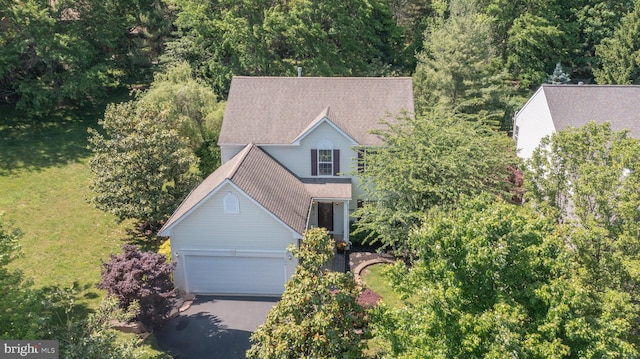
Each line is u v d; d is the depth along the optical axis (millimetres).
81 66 39500
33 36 37125
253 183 22859
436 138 22438
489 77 38156
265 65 39625
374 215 22969
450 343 12359
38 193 30672
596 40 48719
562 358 12102
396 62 48500
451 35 37844
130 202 25734
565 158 17453
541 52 48156
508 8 47156
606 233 14555
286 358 13242
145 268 19609
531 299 12281
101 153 26891
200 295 23547
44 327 14992
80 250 25859
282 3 41531
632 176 15633
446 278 12766
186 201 24188
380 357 14320
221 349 19625
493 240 12859
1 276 15602
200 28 39406
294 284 14398
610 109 26859
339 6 41781
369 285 23406
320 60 40156
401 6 51250
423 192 21219
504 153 23156
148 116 27469
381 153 23281
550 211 16672
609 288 14430
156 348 19547
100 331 15188
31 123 38562
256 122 28234
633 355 11734
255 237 22641
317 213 28031
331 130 26641
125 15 42750
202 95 33031
